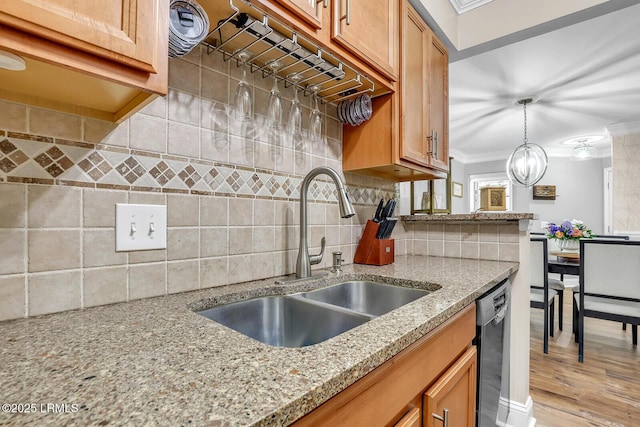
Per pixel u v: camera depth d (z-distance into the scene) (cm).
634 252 231
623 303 241
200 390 40
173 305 79
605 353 254
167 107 89
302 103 131
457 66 264
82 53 49
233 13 82
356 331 62
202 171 96
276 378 44
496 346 127
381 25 123
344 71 117
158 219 86
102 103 70
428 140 158
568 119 391
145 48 55
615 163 416
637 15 196
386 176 177
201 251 96
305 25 91
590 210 540
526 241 164
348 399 50
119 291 79
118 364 47
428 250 196
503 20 190
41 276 69
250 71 111
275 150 119
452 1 192
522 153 370
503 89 308
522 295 164
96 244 76
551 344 274
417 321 69
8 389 40
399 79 137
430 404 72
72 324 64
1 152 64
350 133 150
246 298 98
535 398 192
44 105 68
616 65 260
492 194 427
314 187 138
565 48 236
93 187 76
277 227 119
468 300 94
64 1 47
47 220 69
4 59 48
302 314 98
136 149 83
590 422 171
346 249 155
